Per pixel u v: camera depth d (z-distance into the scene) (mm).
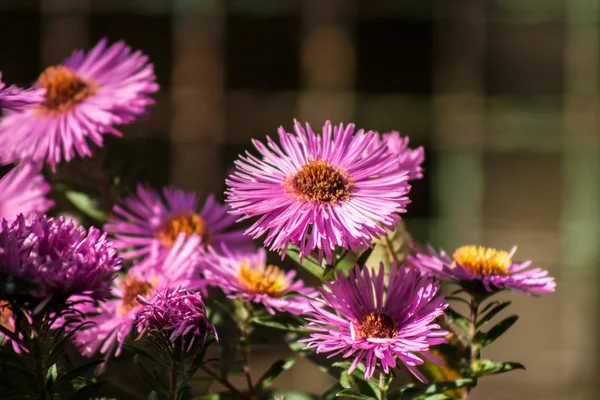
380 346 365
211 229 458
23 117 452
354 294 380
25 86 474
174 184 1906
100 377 422
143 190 468
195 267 420
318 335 369
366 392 388
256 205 376
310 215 375
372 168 384
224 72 1969
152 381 385
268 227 373
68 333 388
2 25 1891
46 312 358
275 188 380
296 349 425
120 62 463
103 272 355
